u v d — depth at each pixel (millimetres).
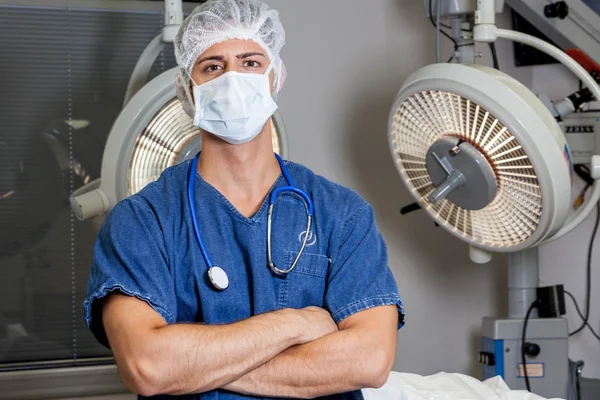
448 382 2289
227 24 1556
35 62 2824
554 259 3059
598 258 3062
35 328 2828
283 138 2213
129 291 1444
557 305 2543
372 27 2986
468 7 2334
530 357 2504
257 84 1537
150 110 2066
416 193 2396
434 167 2242
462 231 2336
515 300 2572
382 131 2998
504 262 3092
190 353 1366
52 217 2840
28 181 2824
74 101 2857
